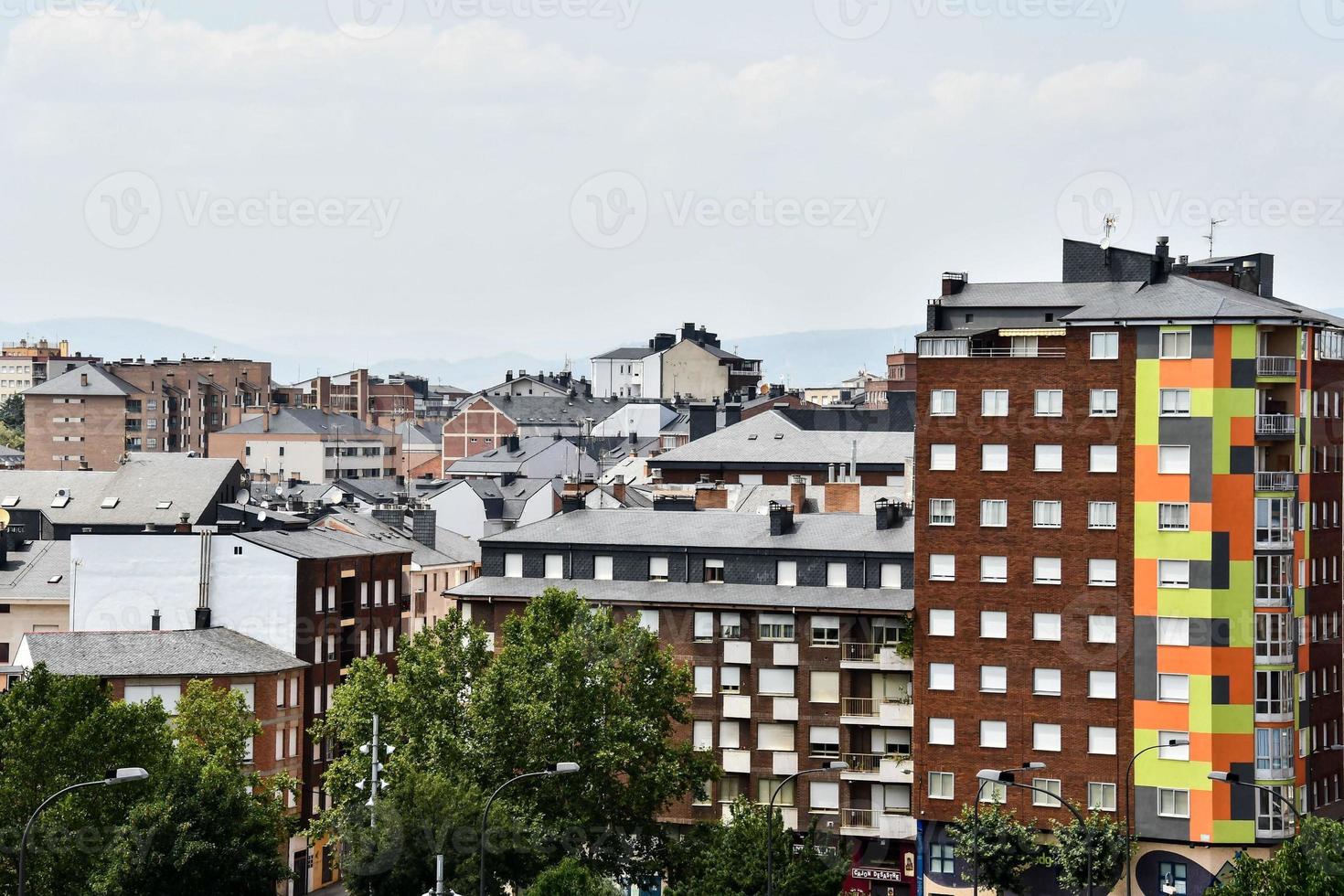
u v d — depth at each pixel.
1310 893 184.62
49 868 194.88
